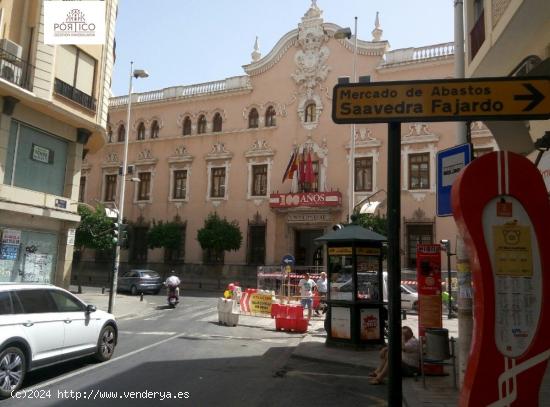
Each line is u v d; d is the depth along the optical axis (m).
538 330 3.70
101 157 41.03
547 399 6.63
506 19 8.88
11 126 15.88
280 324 15.11
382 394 7.49
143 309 20.64
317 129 33.06
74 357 8.62
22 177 16.28
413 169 29.64
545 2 8.05
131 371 8.76
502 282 3.74
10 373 7.05
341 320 11.52
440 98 4.19
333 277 11.88
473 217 3.81
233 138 36.03
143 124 40.06
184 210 37.06
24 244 16.23
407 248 28.95
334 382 8.30
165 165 38.44
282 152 34.03
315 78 33.62
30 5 16.62
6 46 15.20
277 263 32.94
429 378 8.37
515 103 4.14
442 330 7.79
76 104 17.80
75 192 18.41
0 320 7.13
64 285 17.72
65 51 17.48
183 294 29.83
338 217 31.23
